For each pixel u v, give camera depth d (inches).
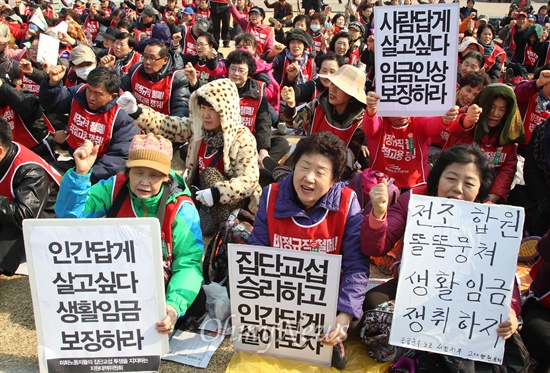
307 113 205.5
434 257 108.9
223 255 145.0
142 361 110.6
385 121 172.1
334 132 192.7
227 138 164.6
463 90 203.3
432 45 151.6
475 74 199.6
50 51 211.8
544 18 693.9
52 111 198.4
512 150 180.4
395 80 157.3
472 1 706.8
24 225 101.5
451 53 151.2
